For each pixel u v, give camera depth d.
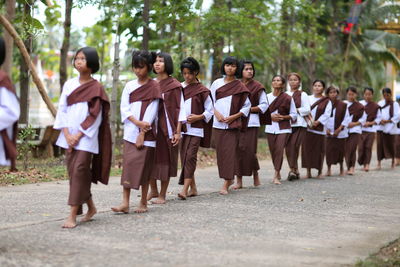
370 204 8.57
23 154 12.18
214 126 9.16
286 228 6.49
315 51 21.44
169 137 7.84
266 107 10.09
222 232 6.13
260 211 7.55
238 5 16.28
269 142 11.10
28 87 13.41
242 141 10.00
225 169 9.08
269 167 14.66
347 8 25.48
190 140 8.58
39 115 27.84
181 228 6.27
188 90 8.70
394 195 9.67
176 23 14.41
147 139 7.07
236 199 8.59
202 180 11.10
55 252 5.11
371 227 6.76
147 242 5.57
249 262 4.97
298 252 5.39
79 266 4.69
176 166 8.40
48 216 6.86
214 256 5.12
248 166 10.05
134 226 6.32
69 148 6.14
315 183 11.21
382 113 15.63
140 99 7.10
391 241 6.02
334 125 12.87
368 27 25.95
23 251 5.12
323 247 5.63
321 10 19.23
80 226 6.27
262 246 5.57
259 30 17.59
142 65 7.10
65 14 15.02
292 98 11.26
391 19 25.41
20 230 5.99
